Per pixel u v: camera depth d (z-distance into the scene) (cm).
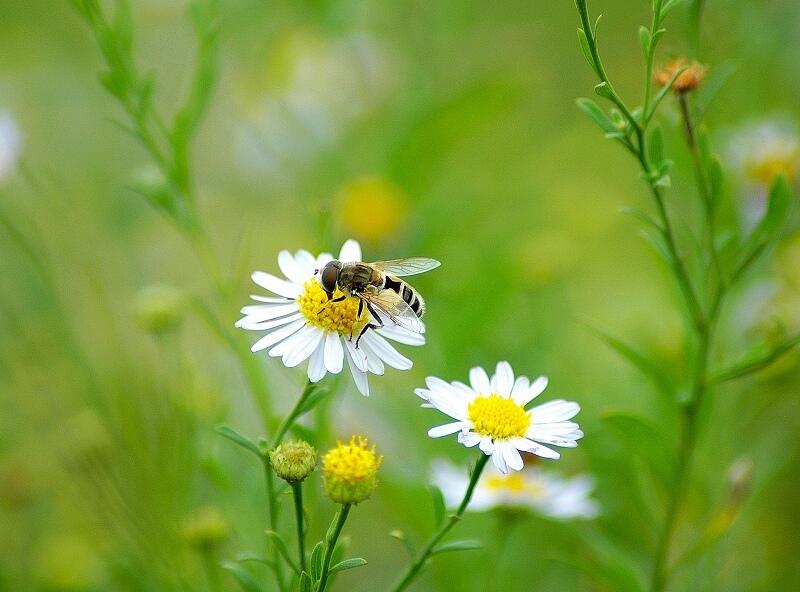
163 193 24
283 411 27
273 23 35
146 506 24
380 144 35
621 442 24
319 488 23
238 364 28
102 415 24
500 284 31
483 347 31
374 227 32
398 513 27
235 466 26
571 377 31
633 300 33
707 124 28
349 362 20
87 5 24
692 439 23
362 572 29
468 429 19
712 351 27
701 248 23
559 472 28
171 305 26
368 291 21
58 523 28
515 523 24
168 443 24
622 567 24
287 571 23
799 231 30
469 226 34
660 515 27
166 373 26
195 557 24
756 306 27
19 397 26
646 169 21
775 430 29
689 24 23
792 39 31
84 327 28
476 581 27
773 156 29
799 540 28
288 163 34
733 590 27
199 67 24
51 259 28
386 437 28
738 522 27
